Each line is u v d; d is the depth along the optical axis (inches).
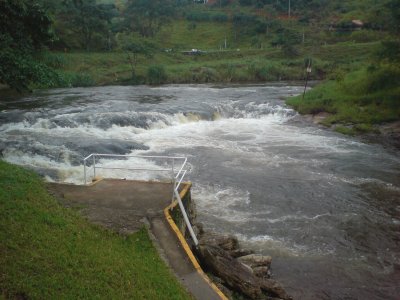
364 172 764.6
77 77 2003.0
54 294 264.4
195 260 358.6
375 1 3535.9
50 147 783.1
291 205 612.7
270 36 3415.4
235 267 382.0
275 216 575.2
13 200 381.1
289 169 774.5
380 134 1034.7
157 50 2938.0
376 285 427.5
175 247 373.4
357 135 1035.3
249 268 399.9
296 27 3489.2
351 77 1496.1
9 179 441.1
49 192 458.9
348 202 628.1
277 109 1286.9
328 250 492.1
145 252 358.0
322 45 2999.5
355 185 698.2
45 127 962.1
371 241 515.2
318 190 672.4
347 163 816.9
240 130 1097.4
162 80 2256.4
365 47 2792.8
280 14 3821.4
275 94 1681.8
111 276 301.4
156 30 3555.6
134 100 1433.3
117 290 288.7
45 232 334.6
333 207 609.6
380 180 722.8
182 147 901.8
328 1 3897.6
